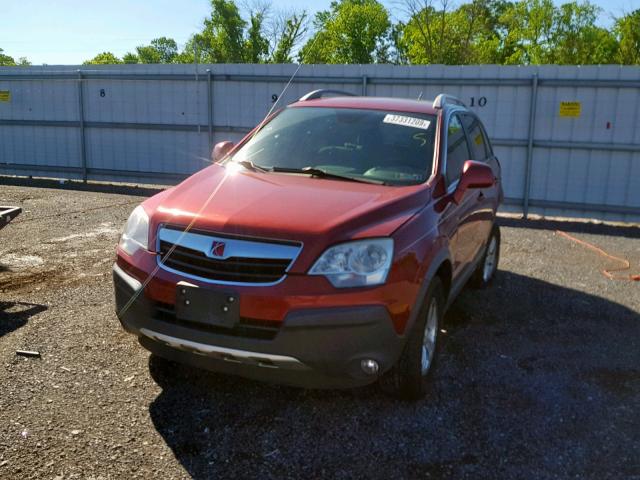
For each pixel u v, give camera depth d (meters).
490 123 10.52
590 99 9.99
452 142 4.52
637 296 6.00
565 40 44.47
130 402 3.44
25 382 3.62
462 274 4.55
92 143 13.21
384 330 3.05
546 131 10.30
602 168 10.20
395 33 47.59
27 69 13.31
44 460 2.86
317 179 3.85
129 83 12.62
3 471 2.76
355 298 2.98
